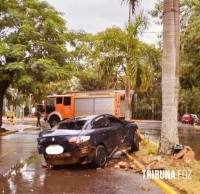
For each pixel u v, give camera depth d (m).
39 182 10.16
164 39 13.92
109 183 10.00
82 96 32.50
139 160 13.66
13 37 25.55
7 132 27.66
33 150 17.45
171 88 13.77
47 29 26.47
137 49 22.19
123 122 14.90
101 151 12.69
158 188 9.37
